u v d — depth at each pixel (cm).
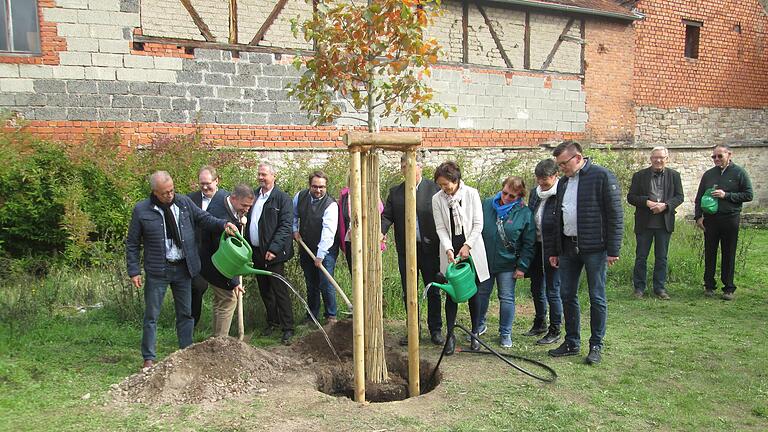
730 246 797
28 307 650
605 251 532
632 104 1666
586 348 588
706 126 1825
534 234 583
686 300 793
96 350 570
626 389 477
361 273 465
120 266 743
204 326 658
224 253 510
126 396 459
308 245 653
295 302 703
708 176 820
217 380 473
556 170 589
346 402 444
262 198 625
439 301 597
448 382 486
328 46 501
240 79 1127
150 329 519
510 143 1470
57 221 908
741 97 1889
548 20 1501
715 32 1808
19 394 457
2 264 833
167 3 1066
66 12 992
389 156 1313
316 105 516
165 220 522
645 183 803
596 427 408
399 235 588
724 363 542
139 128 1054
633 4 1672
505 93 1448
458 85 1384
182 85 1082
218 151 1064
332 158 1173
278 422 410
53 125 997
